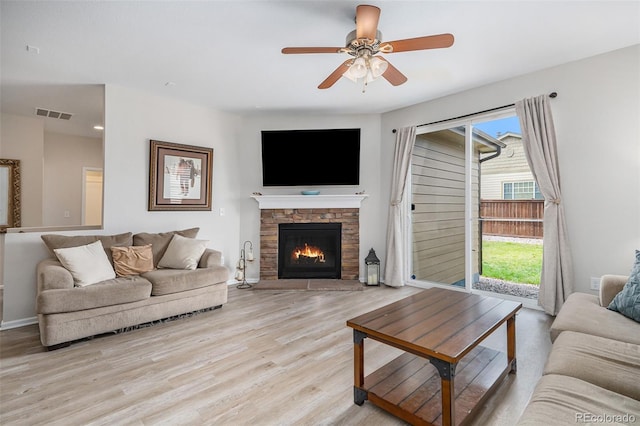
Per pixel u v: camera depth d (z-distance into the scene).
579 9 2.28
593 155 3.00
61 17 2.35
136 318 2.94
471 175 3.99
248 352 2.52
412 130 4.42
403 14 2.34
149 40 2.69
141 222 3.94
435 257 4.42
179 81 3.60
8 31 2.53
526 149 3.34
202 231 4.51
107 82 3.61
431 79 3.56
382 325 1.84
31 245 3.20
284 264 4.93
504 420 1.68
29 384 2.06
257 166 4.95
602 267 2.96
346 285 4.51
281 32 2.58
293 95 4.06
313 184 4.91
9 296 3.08
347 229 4.86
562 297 3.10
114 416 1.74
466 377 1.96
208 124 4.56
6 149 4.65
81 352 2.51
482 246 3.98
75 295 2.60
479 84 3.71
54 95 3.98
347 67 2.46
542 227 3.49
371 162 4.90
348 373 2.20
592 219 3.01
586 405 1.16
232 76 3.46
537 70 3.33
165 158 4.10
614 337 1.76
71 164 5.92
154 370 2.24
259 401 1.88
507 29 2.54
